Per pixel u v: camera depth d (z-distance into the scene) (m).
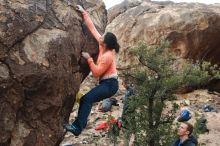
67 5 5.34
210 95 14.47
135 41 15.52
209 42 14.98
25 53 4.58
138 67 7.82
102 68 5.19
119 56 15.51
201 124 8.27
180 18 15.07
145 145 7.66
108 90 5.27
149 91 7.61
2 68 4.41
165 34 14.96
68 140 10.03
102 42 5.32
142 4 16.97
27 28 4.66
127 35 15.78
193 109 13.02
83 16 5.48
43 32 4.80
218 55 15.45
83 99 5.23
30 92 4.61
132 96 7.69
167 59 7.68
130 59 15.04
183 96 14.23
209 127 11.36
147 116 7.69
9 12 4.57
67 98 5.21
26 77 4.52
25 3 4.83
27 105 4.64
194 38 14.80
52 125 4.91
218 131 11.05
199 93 14.48
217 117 12.34
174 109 7.94
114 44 5.30
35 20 4.79
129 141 7.87
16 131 4.58
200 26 14.85
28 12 4.75
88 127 11.03
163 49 7.74
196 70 7.50
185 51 14.80
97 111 12.56
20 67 4.51
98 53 5.73
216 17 14.96
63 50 4.90
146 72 7.66
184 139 5.85
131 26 15.88
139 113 7.73
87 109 5.21
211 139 10.35
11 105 4.48
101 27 6.04
